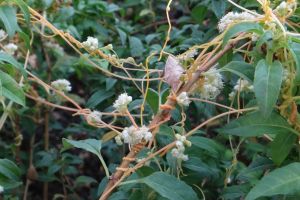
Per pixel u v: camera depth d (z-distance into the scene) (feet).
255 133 1.85
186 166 2.17
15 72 2.56
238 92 2.23
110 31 3.47
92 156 4.04
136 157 2.03
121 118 2.71
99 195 2.40
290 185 1.62
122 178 1.89
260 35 1.77
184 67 2.04
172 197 1.77
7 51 2.51
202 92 2.01
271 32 1.77
